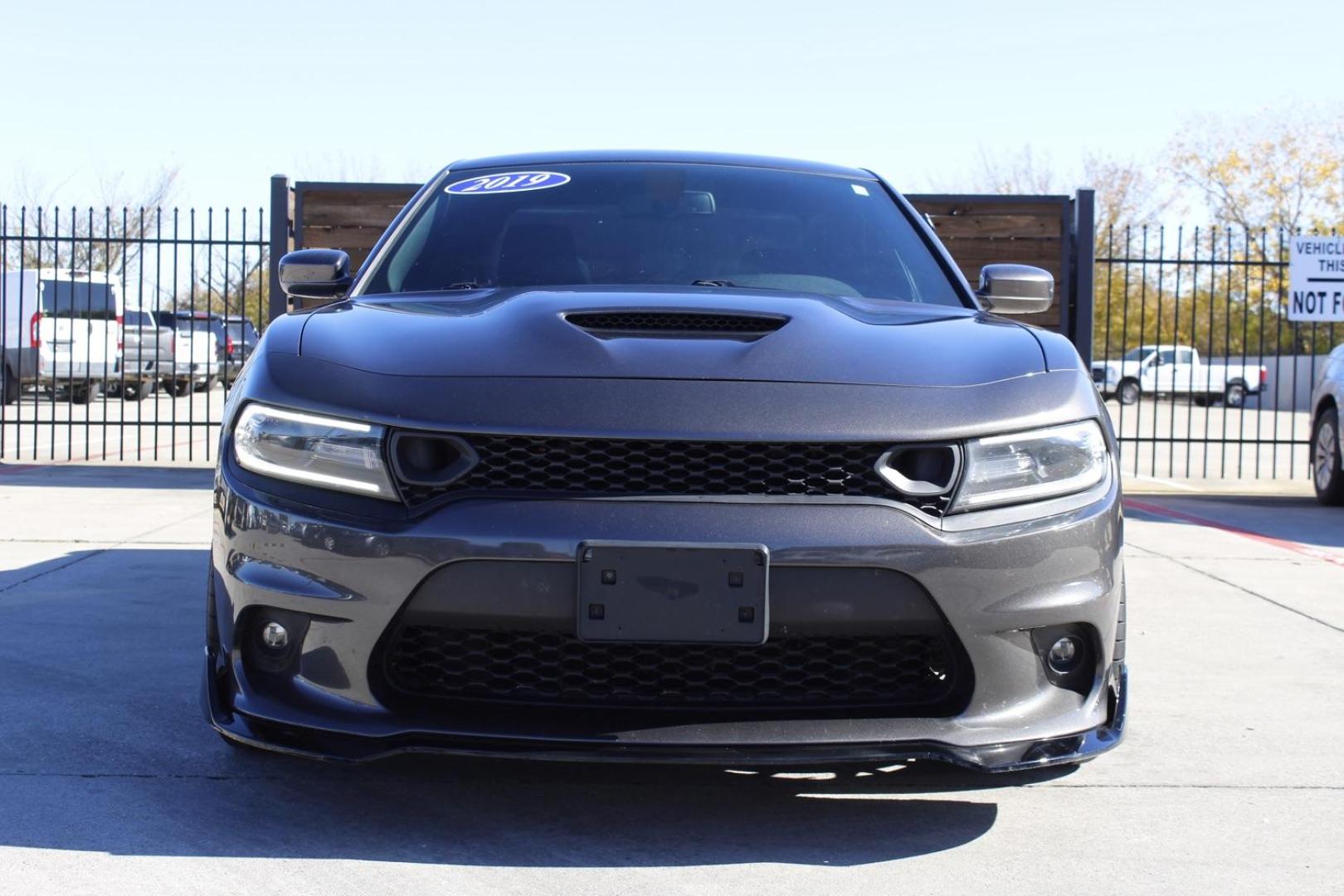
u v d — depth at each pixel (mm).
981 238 9664
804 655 2238
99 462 10484
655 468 2203
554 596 2158
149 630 4145
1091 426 2432
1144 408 28250
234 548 2348
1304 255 10602
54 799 2605
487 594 2168
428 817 2535
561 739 2143
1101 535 2365
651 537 2146
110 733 3057
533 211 3408
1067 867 2381
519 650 2230
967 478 2256
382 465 2238
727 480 2207
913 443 2234
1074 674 2379
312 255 3291
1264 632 4508
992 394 2359
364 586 2197
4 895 2141
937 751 2207
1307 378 32188
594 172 3611
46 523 6547
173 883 2205
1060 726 2303
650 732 2162
